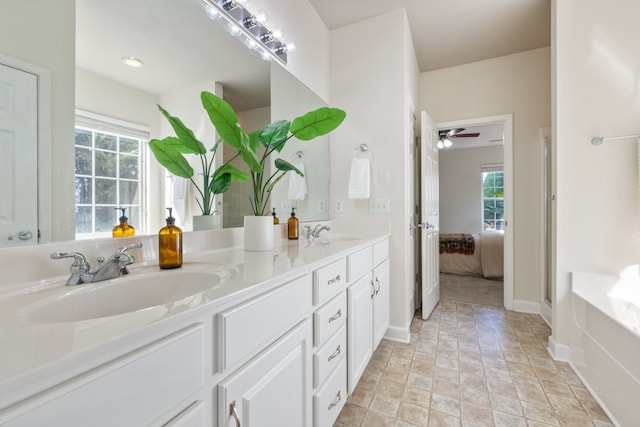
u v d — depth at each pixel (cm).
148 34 101
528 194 272
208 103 105
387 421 132
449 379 164
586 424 130
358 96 230
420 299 296
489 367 176
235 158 137
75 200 81
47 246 72
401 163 217
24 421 33
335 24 232
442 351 197
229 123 108
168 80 108
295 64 190
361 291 153
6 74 67
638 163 165
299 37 195
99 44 87
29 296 62
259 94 156
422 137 246
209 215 124
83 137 83
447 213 611
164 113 107
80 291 67
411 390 154
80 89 82
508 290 278
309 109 208
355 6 212
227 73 135
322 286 108
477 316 260
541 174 266
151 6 102
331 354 116
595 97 175
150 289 80
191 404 55
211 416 60
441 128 307
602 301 155
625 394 126
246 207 144
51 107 76
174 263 90
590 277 173
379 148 223
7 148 67
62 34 78
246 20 140
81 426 38
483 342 209
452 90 300
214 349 61
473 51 271
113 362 42
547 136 262
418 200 299
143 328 45
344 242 162
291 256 113
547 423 130
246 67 147
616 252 171
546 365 177
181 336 52
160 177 105
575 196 179
